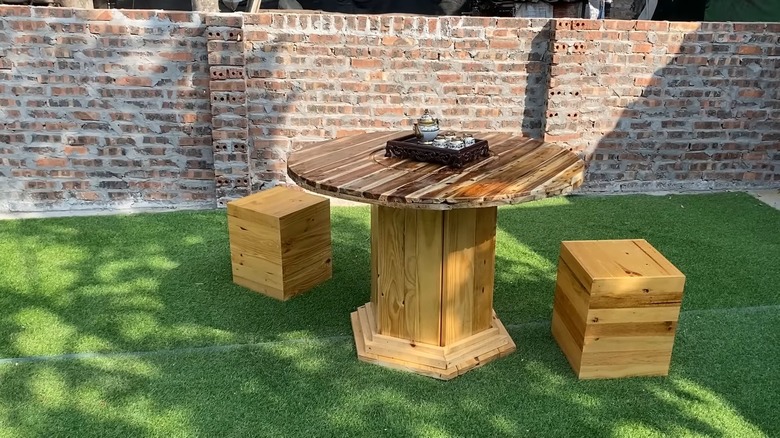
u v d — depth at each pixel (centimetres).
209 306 307
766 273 345
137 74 430
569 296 257
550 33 462
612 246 264
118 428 218
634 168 500
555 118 476
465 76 469
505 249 382
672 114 488
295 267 314
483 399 236
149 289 324
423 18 451
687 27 466
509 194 214
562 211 455
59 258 362
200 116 445
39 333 279
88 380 245
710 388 242
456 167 250
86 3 516
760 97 487
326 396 237
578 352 247
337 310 305
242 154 449
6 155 436
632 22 460
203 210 455
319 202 322
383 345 262
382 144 302
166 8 637
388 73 461
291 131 466
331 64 453
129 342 273
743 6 611
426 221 241
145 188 458
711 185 509
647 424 221
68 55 419
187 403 232
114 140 443
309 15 440
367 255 375
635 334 241
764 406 231
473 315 262
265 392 239
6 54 413
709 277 340
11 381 244
